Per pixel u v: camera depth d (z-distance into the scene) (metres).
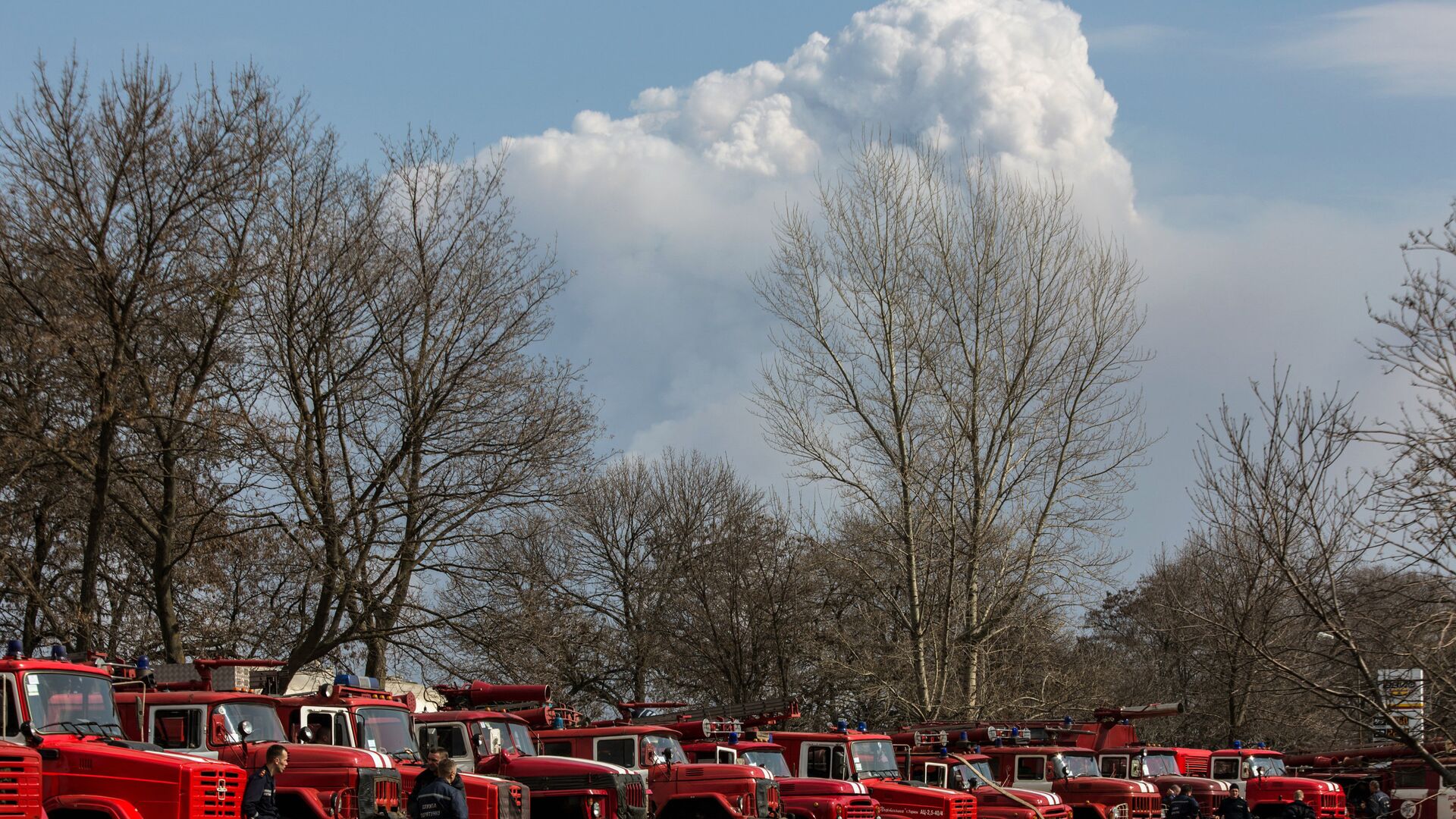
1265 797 30.48
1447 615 15.13
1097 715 32.22
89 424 26.73
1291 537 15.42
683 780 21.75
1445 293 15.30
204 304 27.34
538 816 20.14
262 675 22.67
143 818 14.33
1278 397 15.41
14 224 25.81
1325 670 19.42
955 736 30.19
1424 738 16.42
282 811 17.06
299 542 28.08
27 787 12.74
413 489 30.14
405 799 18.20
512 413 31.45
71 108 26.03
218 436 27.05
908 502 39.72
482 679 31.73
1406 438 15.24
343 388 30.39
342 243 30.27
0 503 28.48
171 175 26.38
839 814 23.02
